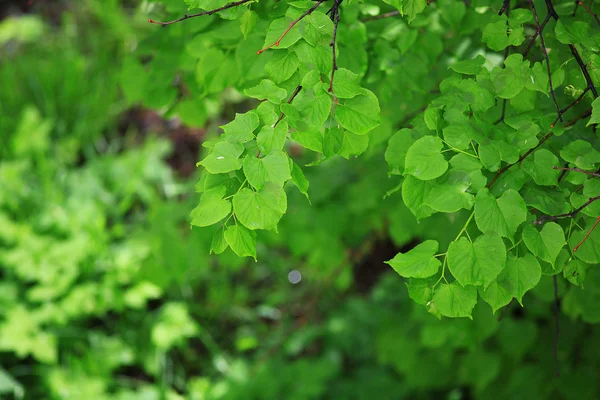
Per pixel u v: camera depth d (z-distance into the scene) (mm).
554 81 1318
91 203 3621
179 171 4340
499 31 1337
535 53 1474
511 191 1212
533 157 1260
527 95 1354
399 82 1572
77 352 3207
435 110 1266
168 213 2512
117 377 3303
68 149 4074
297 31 1228
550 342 2377
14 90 4332
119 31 4637
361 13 1575
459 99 1290
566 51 1404
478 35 1612
